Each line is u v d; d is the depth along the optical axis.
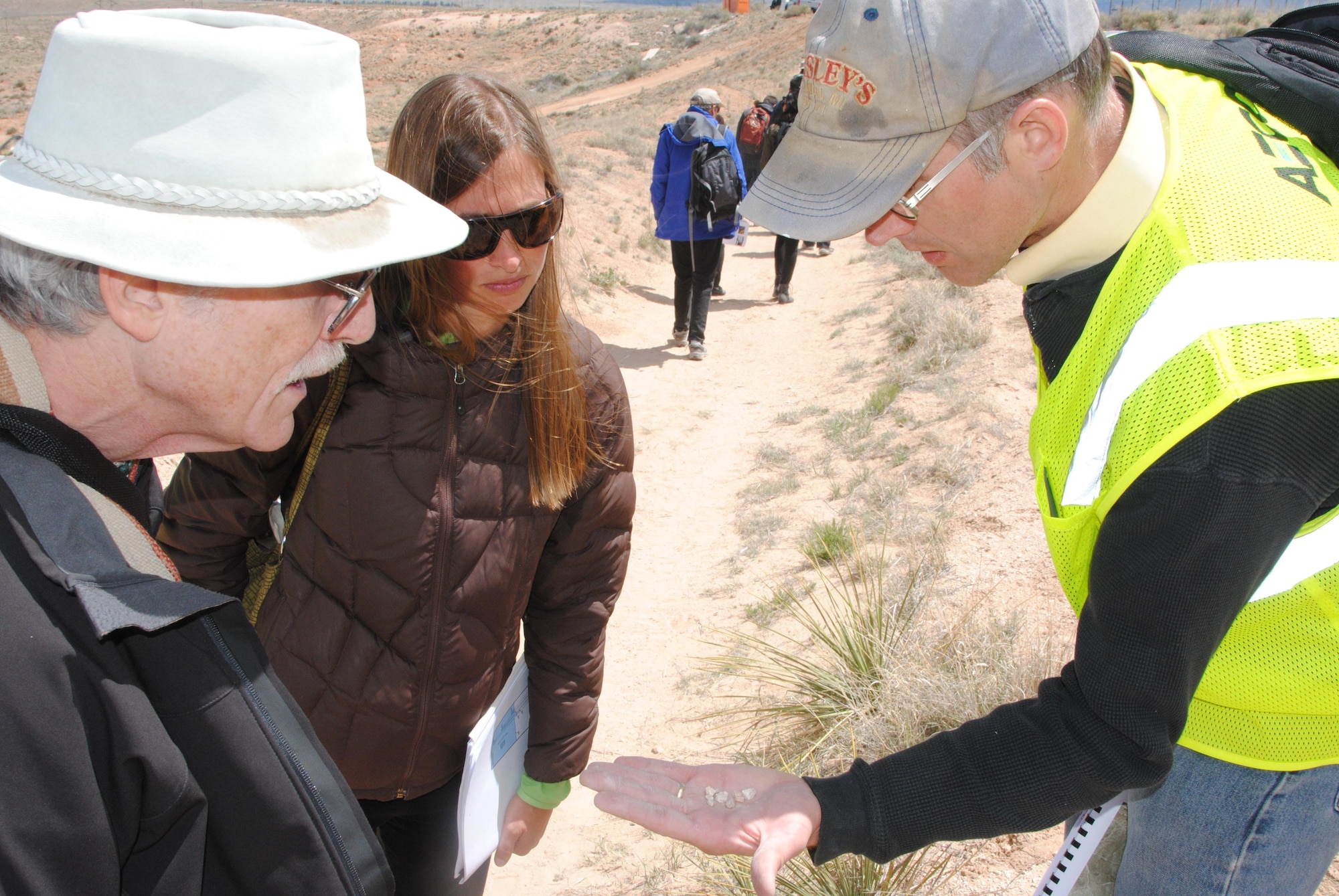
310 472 1.51
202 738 0.91
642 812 1.25
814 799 1.24
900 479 4.59
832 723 2.98
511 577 1.62
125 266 0.83
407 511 1.50
